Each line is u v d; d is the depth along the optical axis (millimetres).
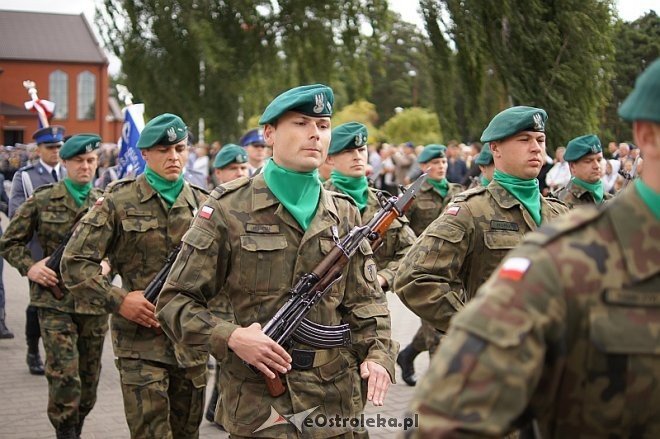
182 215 4875
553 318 1622
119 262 4855
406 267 3990
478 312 1635
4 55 60812
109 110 68062
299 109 3359
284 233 3379
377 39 28766
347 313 3516
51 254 6188
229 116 28375
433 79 21203
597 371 1653
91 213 4770
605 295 1641
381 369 3301
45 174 8000
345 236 3467
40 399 6598
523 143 4008
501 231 3980
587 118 16906
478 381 1578
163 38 27516
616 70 16672
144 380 4531
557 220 1771
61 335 5445
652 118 1611
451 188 8547
